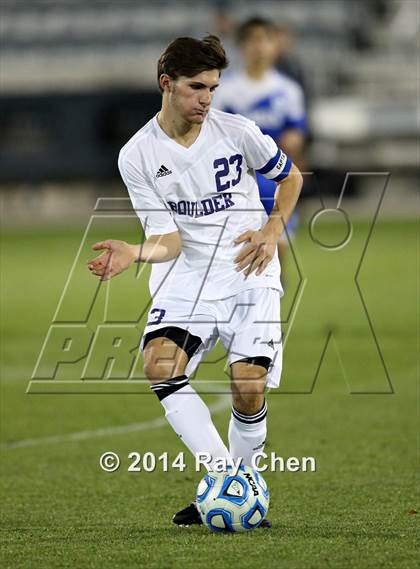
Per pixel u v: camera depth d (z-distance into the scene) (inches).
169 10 6072.8
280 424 1040.8
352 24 6072.8
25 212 5054.1
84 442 983.6
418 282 2258.9
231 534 641.6
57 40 5994.1
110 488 802.2
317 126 4916.3
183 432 657.0
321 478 814.5
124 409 1146.0
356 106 5022.1
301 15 5940.0
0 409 1157.1
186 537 637.9
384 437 965.8
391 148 5009.8
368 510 708.0
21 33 6043.3
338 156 4982.8
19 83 5142.7
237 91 1460.4
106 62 5546.3
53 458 917.2
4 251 3348.9
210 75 639.1
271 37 1445.6
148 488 800.3
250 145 689.0
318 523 671.1
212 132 684.1
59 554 603.2
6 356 1508.4
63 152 5093.5
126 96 5068.9
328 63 5674.2
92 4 6141.7
